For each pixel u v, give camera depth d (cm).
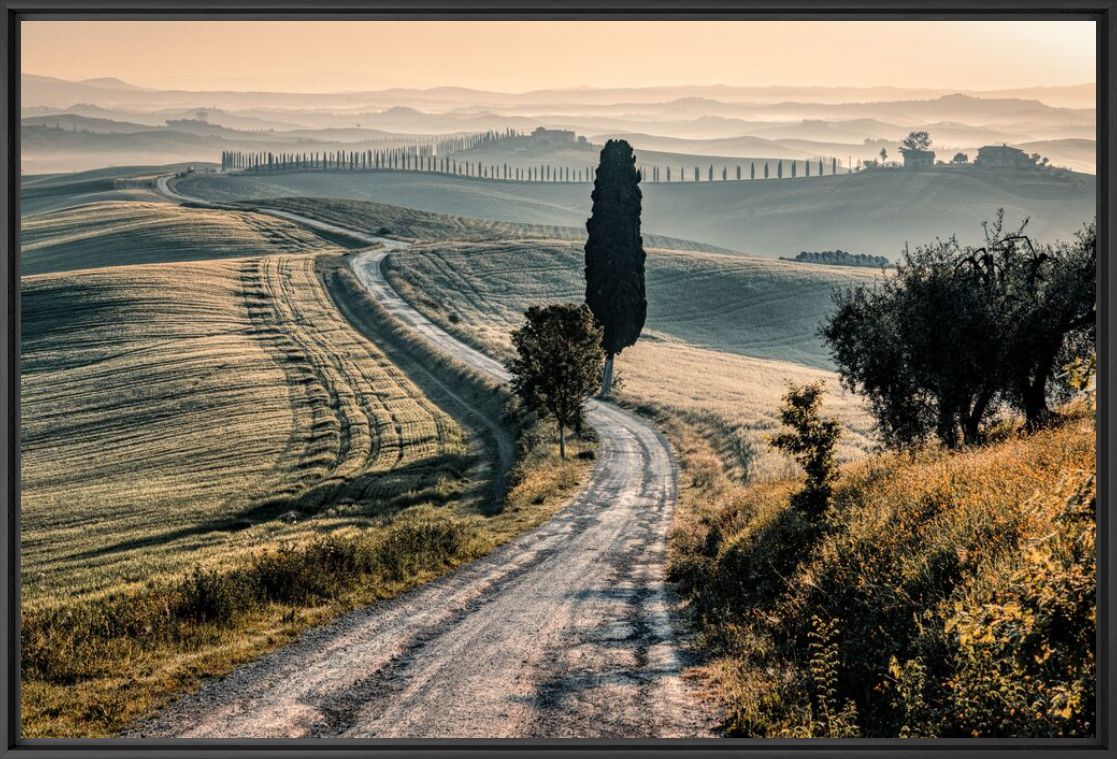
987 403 2655
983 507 1459
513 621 1936
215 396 8069
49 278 12862
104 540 4631
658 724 1229
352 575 2283
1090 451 1603
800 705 1203
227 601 1822
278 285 13562
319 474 5791
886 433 2978
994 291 2538
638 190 8275
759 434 6247
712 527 3181
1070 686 967
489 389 8056
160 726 1221
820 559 1742
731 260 17775
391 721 1256
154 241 18525
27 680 1377
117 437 7106
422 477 5538
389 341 10794
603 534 3591
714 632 1738
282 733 1199
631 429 7244
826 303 15062
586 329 6075
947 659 1105
